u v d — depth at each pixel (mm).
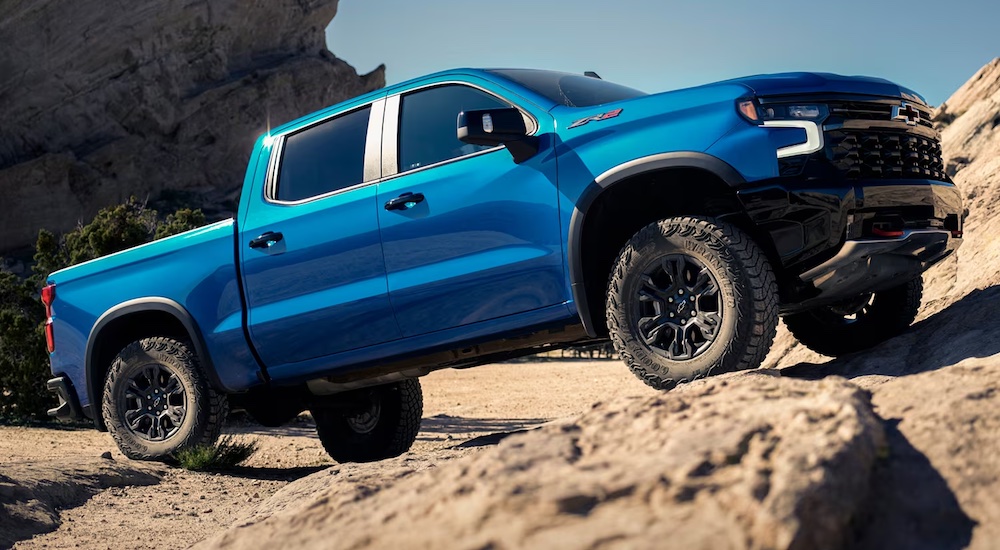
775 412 1995
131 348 6371
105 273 6406
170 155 62688
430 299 4773
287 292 5422
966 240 6469
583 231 4375
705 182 4277
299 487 3906
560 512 1716
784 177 3865
